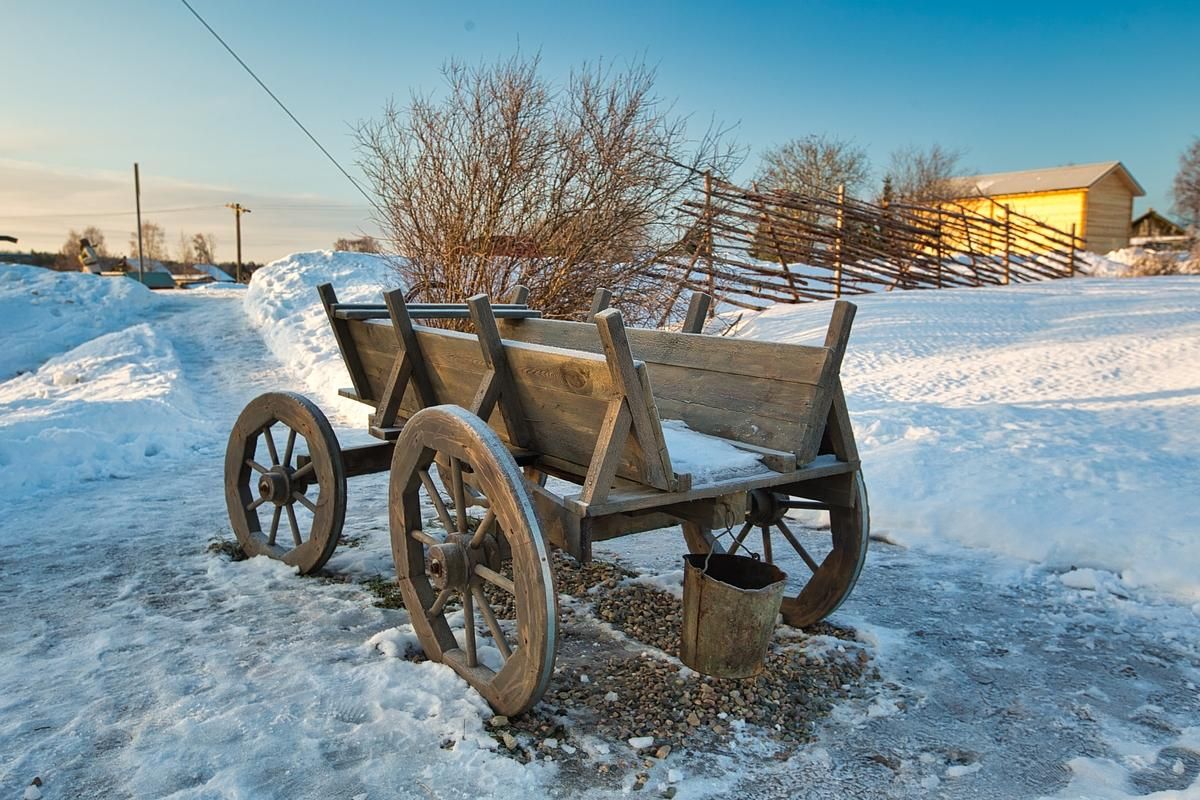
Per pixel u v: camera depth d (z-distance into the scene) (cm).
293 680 314
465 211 1055
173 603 403
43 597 410
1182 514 479
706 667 325
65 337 1691
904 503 550
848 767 270
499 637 303
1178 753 280
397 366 384
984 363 1007
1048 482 546
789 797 252
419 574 338
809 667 339
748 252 1761
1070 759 276
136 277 4503
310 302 1738
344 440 805
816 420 306
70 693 307
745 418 333
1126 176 3812
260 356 1403
